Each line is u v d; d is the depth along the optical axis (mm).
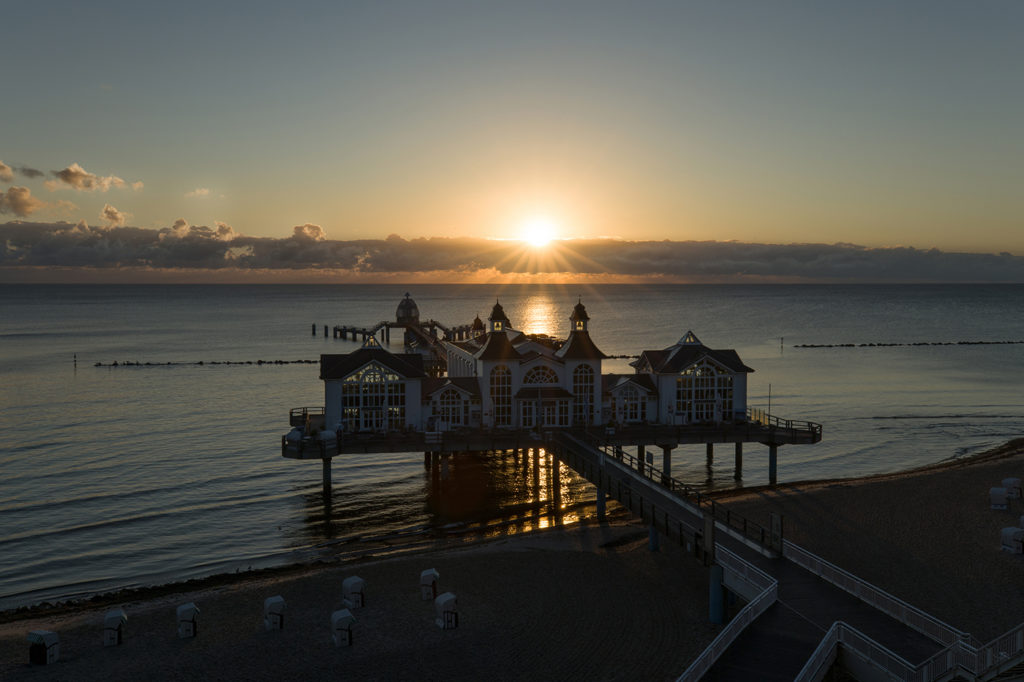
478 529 64750
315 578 50469
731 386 81812
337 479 81562
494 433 75688
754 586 39250
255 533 64062
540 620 43469
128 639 41312
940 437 101688
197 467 85812
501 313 81125
